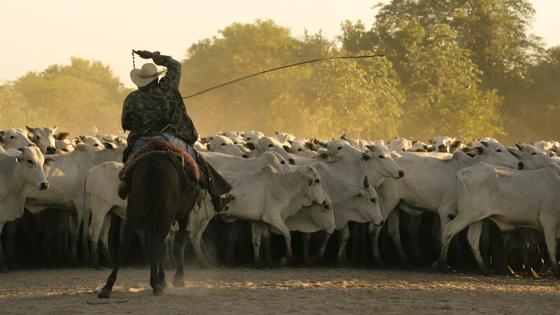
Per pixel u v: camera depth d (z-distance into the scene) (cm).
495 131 6166
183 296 1333
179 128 1392
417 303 1310
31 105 10425
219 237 1873
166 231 1300
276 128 6438
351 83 6103
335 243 1952
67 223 1800
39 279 1559
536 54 8175
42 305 1257
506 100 7944
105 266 1747
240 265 1814
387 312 1232
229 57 9644
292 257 1927
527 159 1877
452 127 6022
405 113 6412
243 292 1393
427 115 6091
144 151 1327
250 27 9838
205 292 1387
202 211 1733
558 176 1703
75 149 1817
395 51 7638
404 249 1984
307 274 1688
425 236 1981
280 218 1769
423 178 1877
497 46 7931
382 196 1889
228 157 1873
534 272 1761
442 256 1758
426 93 6400
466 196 1705
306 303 1288
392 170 1847
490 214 1686
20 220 1814
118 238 1852
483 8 7975
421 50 6569
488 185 1689
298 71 8038
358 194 1839
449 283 1585
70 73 13125
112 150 1839
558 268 1714
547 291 1493
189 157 1361
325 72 6184
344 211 1850
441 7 8025
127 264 1798
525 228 1758
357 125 6056
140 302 1275
